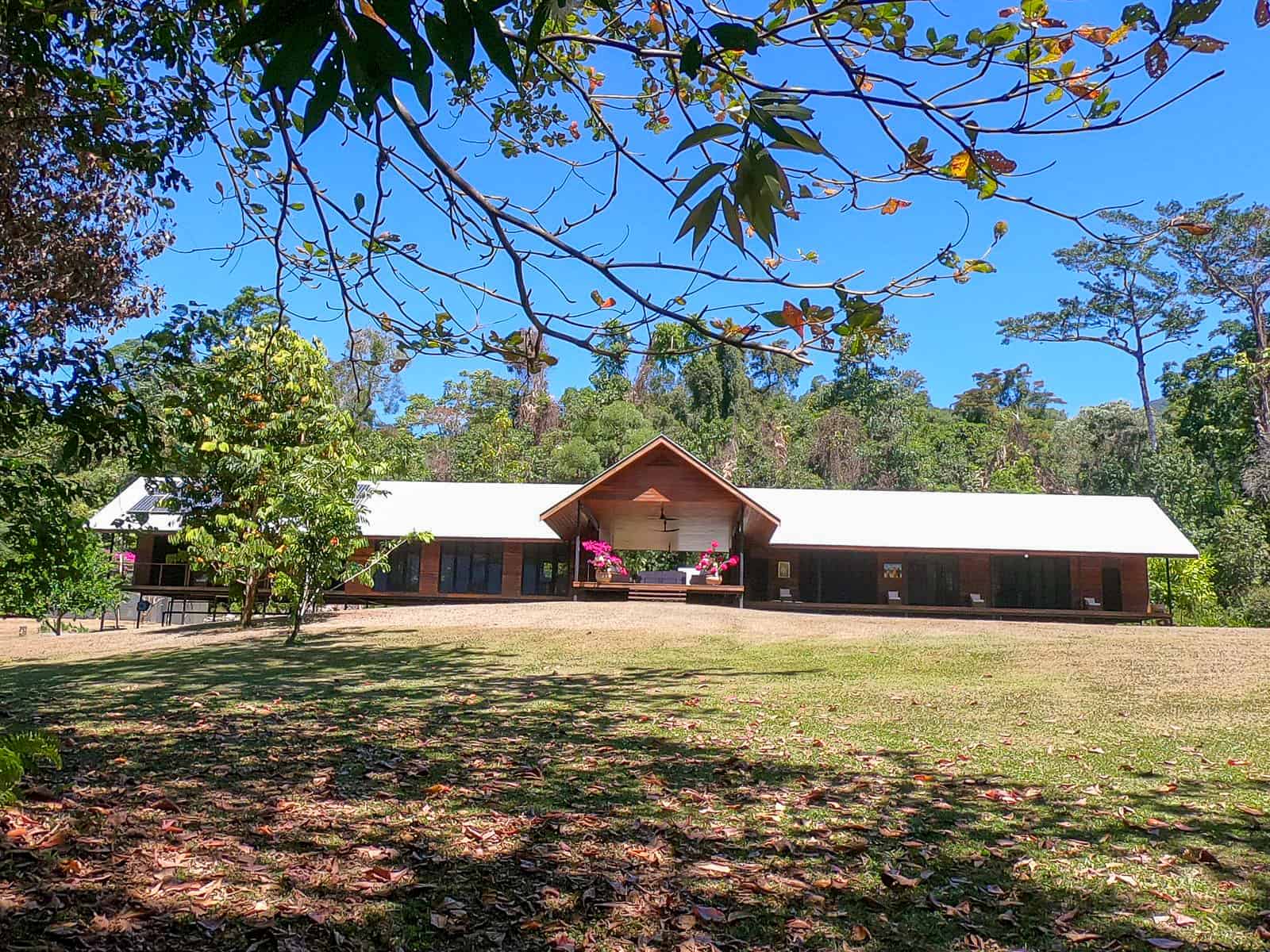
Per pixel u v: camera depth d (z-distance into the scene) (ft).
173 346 19.38
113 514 95.66
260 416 64.18
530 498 108.68
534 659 46.39
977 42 8.24
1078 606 97.76
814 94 7.93
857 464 174.50
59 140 23.70
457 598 100.48
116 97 18.04
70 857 13.94
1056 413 259.39
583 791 19.15
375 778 19.92
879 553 101.19
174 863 13.91
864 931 12.09
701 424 162.40
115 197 26.89
